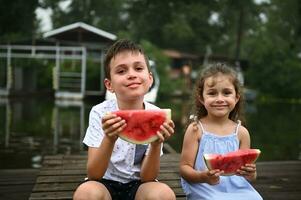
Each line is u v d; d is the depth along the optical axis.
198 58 34.50
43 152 8.00
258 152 2.75
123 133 2.47
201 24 40.75
